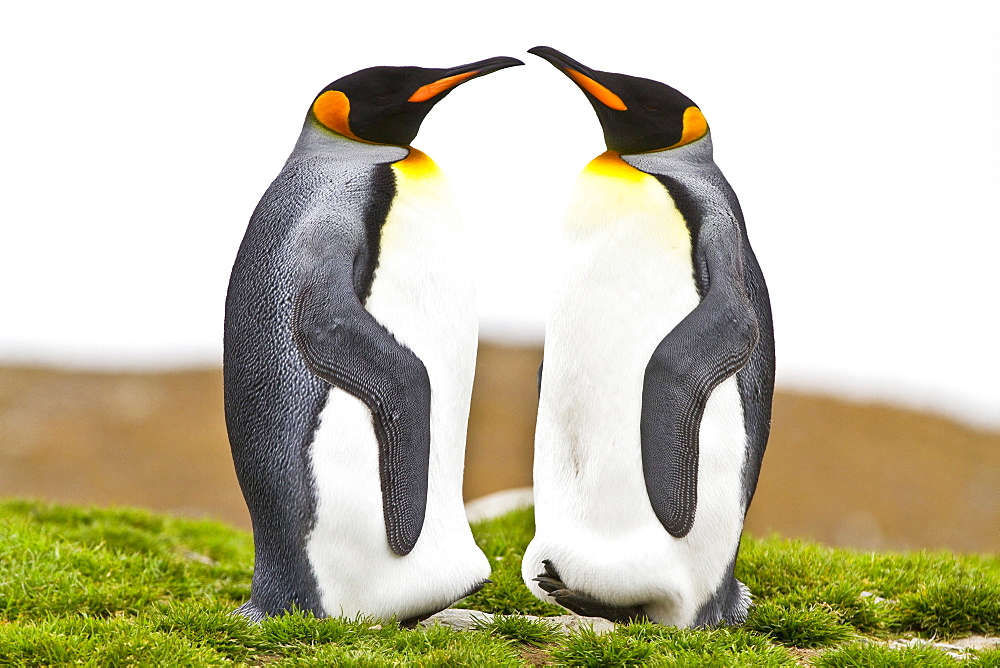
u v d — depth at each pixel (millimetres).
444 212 13750
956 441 63594
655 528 13516
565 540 14031
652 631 13008
